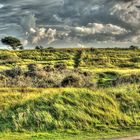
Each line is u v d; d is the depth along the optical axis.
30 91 26.55
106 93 25.20
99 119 21.81
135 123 22.05
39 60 92.94
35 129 20.06
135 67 81.12
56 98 22.98
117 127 21.12
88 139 17.73
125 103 24.31
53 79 38.97
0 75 40.00
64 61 86.12
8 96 23.42
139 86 29.48
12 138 18.12
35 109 21.56
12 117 20.58
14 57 93.56
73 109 22.17
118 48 110.56
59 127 20.47
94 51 104.31
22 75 42.03
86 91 24.52
